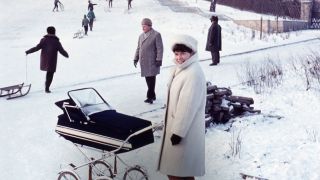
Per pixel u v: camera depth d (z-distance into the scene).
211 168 6.03
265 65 14.09
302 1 33.44
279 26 29.56
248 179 5.56
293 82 11.15
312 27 33.41
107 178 5.00
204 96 4.55
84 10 39.88
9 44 23.34
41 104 10.24
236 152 6.48
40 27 30.70
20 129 8.17
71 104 5.15
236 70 13.94
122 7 41.22
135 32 27.98
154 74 9.69
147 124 4.91
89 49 20.80
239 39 24.72
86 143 4.96
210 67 14.95
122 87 12.01
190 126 4.52
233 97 8.62
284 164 5.95
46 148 7.08
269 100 9.73
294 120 8.06
